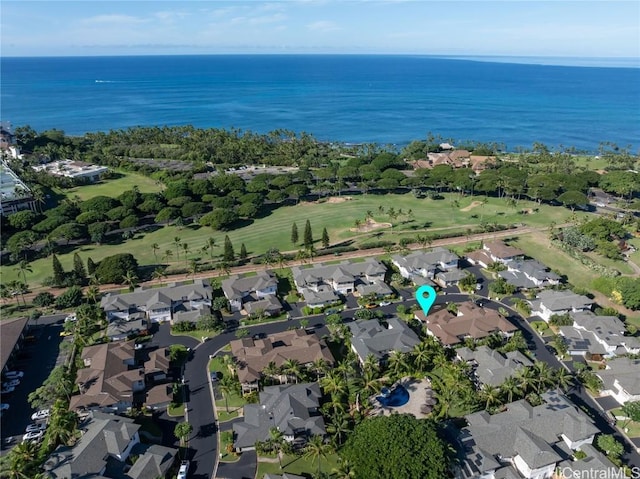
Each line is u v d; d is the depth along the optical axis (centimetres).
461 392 9700
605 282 14375
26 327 12738
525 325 12938
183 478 8212
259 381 10525
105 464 8175
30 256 17712
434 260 15688
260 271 16025
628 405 9500
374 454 7662
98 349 11456
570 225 19988
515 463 8506
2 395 10538
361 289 14438
